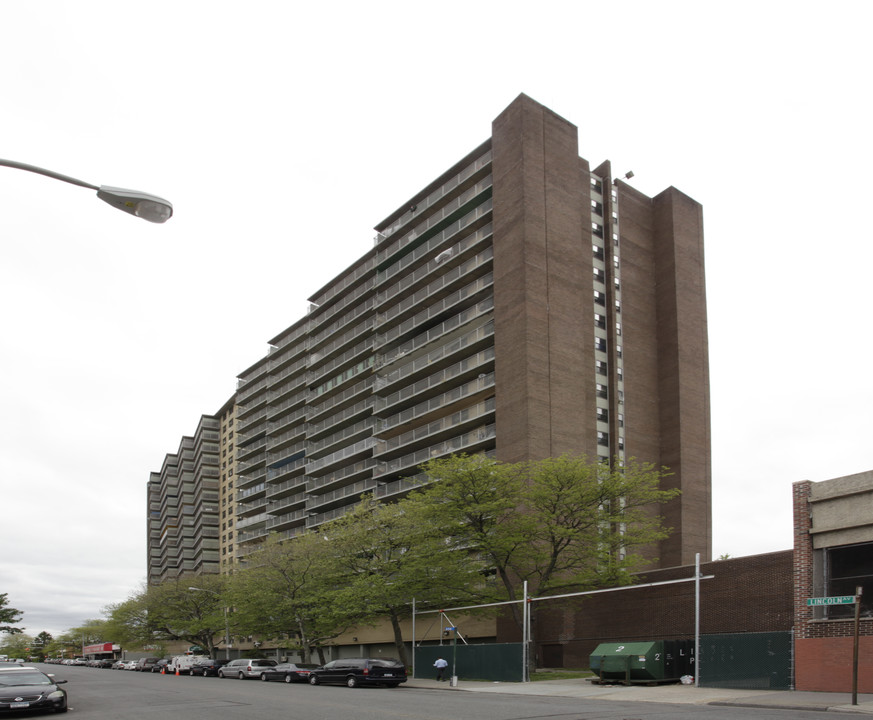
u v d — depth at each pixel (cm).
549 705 2061
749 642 2542
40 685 2244
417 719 1706
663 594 3897
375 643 6762
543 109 6222
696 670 2609
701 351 6725
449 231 6781
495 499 3997
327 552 5297
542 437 5425
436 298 6831
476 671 3534
